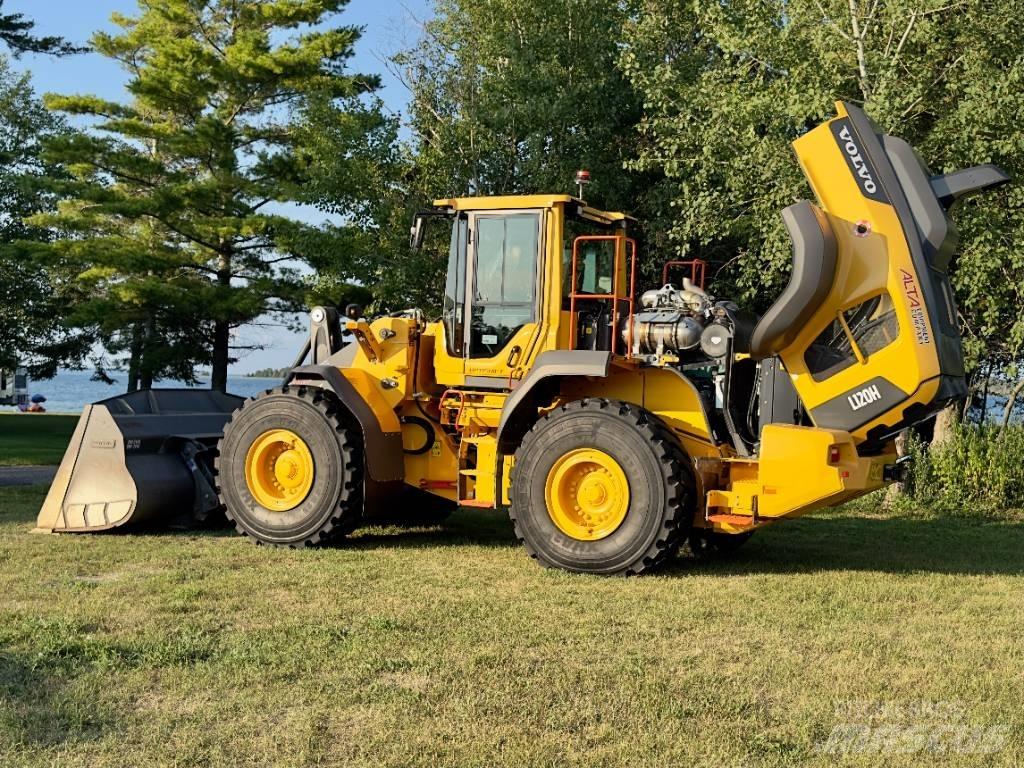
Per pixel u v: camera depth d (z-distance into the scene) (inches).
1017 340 415.8
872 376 265.4
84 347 1074.7
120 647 183.8
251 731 146.1
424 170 652.1
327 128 658.8
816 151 272.8
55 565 266.8
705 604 230.4
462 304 306.8
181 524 343.9
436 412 319.6
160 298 853.8
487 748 140.3
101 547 297.0
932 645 198.1
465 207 305.3
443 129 645.9
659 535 263.4
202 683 166.2
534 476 277.3
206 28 1002.7
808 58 433.7
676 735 146.1
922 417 268.5
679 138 489.1
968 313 461.4
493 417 303.6
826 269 263.1
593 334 301.3
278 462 312.7
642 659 183.2
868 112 396.2
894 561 305.7
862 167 267.4
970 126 399.9
